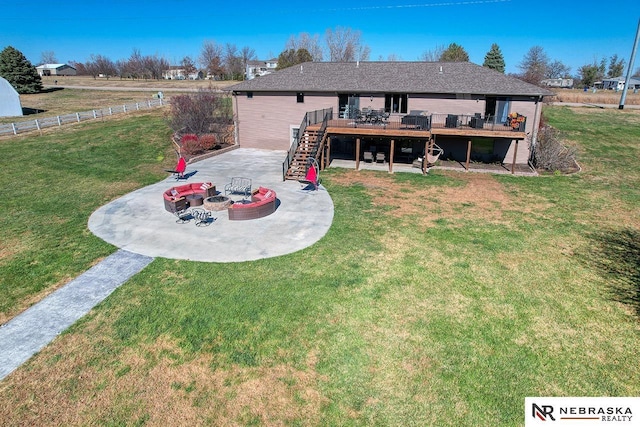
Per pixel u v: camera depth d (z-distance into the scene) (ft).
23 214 50.62
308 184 64.18
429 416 21.89
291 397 23.12
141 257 39.09
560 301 32.32
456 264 38.17
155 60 349.20
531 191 62.08
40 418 21.68
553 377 24.54
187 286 33.94
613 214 52.24
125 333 28.27
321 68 93.91
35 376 24.52
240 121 93.40
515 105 76.79
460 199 57.72
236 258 38.81
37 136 91.61
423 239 43.65
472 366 25.35
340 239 43.32
